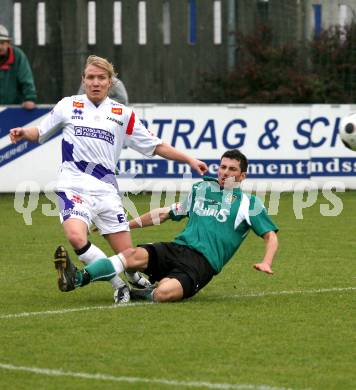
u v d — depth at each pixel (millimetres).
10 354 16750
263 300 21344
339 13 55031
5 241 30875
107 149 21750
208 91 53531
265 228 21031
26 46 55344
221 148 42000
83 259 20891
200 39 54781
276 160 42344
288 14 54906
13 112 41375
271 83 52594
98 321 19156
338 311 20219
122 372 15719
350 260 27125
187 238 21406
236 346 17297
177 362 16266
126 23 55188
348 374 15703
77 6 55031
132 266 20938
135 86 55500
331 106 42344
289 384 15125
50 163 41469
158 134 41688
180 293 20938
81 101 21859
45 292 22500
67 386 15031
